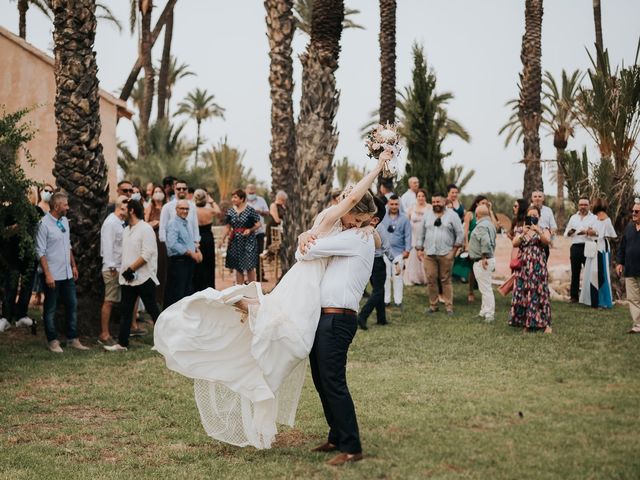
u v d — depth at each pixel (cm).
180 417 679
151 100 3722
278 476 515
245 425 560
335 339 541
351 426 540
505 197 4197
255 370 559
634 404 683
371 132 573
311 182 1378
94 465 548
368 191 566
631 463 515
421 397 729
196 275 1264
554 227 1428
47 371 870
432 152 2331
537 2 2444
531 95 2464
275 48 2009
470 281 1444
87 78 1107
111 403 732
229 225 1409
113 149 2195
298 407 708
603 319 1233
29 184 967
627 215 1505
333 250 545
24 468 541
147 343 1056
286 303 544
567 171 1558
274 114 2056
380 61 2486
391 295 1505
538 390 752
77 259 1106
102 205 1127
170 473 525
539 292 1116
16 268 995
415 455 545
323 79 1373
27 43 1988
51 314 988
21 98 2000
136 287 1009
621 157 1498
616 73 1502
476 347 1004
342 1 1380
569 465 512
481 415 657
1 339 1044
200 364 561
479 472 504
